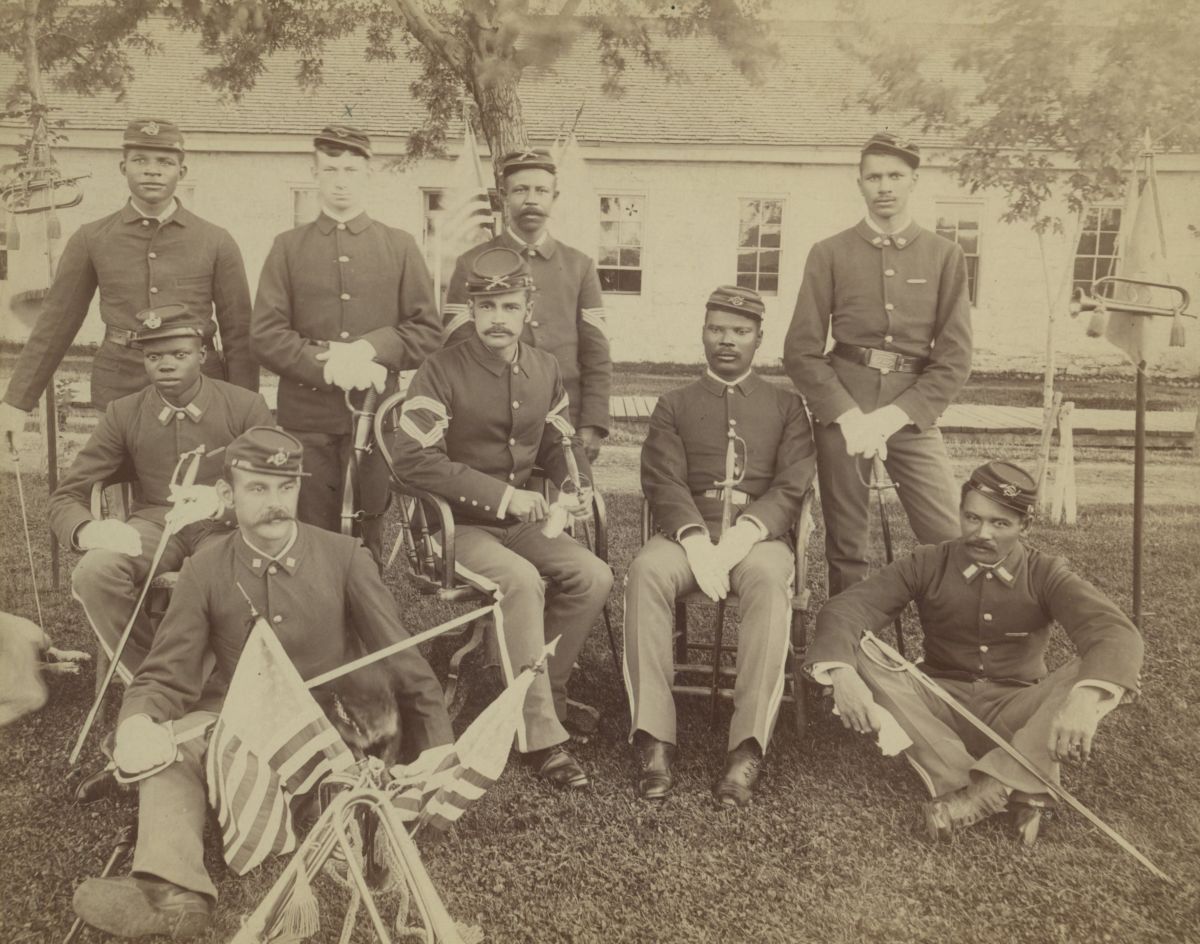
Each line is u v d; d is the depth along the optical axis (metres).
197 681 2.47
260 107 7.70
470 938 2.20
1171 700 3.33
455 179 5.45
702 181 8.03
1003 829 2.68
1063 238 6.48
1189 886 2.44
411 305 3.75
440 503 3.09
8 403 3.56
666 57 7.27
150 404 3.25
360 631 2.61
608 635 3.93
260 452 2.47
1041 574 2.89
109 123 7.43
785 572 3.12
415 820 2.16
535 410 3.32
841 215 7.89
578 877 2.46
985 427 6.48
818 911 2.35
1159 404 6.75
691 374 8.59
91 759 2.94
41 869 2.46
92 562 2.95
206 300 3.64
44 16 4.63
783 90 7.42
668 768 2.90
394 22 5.40
